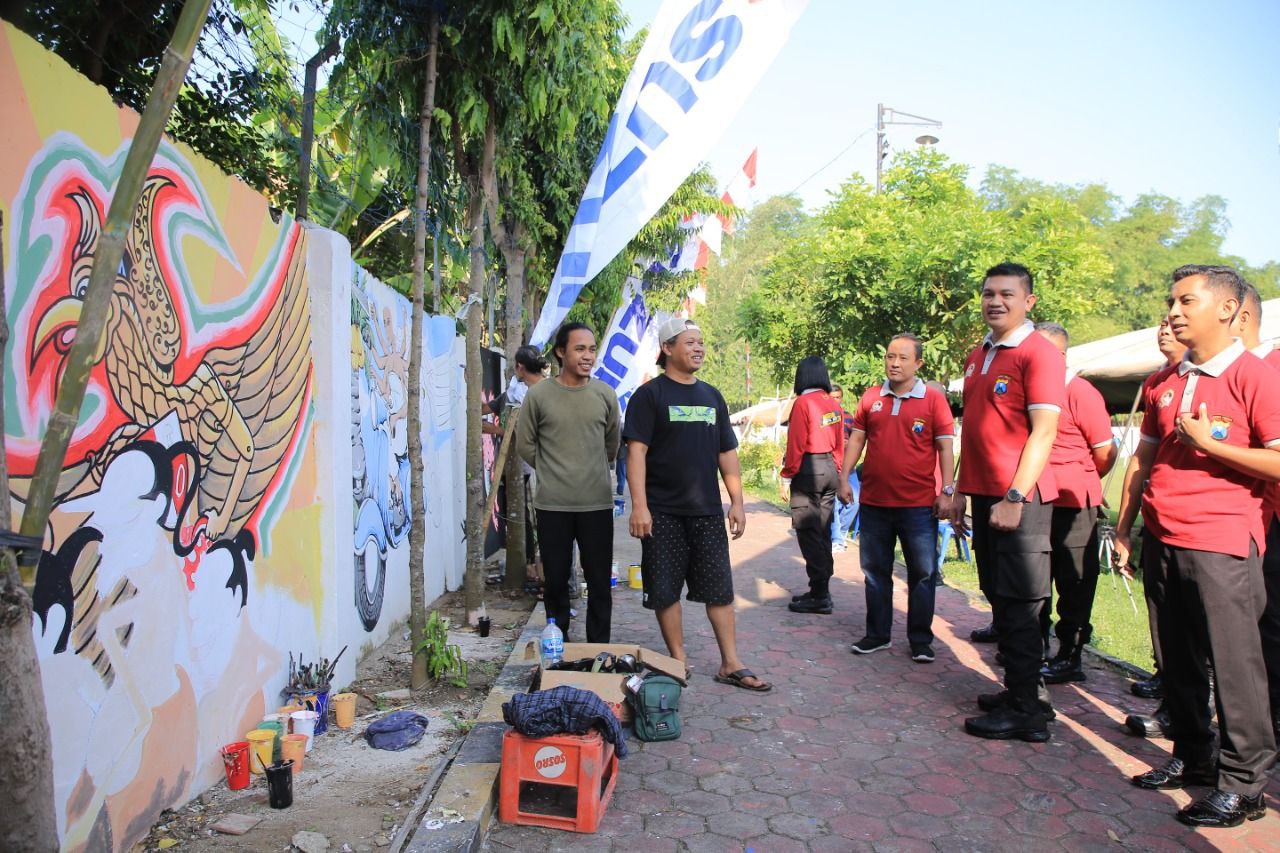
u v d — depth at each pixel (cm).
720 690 484
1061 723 434
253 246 375
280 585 402
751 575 870
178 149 313
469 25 504
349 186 720
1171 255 4531
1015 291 414
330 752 376
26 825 156
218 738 341
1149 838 313
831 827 322
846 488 591
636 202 556
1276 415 308
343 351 471
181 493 311
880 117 1856
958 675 515
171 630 304
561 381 502
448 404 755
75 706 248
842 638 607
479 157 646
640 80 554
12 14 411
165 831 295
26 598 156
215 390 338
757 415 2914
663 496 476
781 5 544
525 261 1064
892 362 546
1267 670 375
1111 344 1020
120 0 451
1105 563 903
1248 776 322
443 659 457
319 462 454
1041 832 318
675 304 1280
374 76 498
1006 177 4919
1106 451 486
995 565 415
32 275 234
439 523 719
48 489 163
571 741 313
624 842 309
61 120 247
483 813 311
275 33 541
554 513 497
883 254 1023
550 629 457
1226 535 319
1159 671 404
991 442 421
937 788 356
